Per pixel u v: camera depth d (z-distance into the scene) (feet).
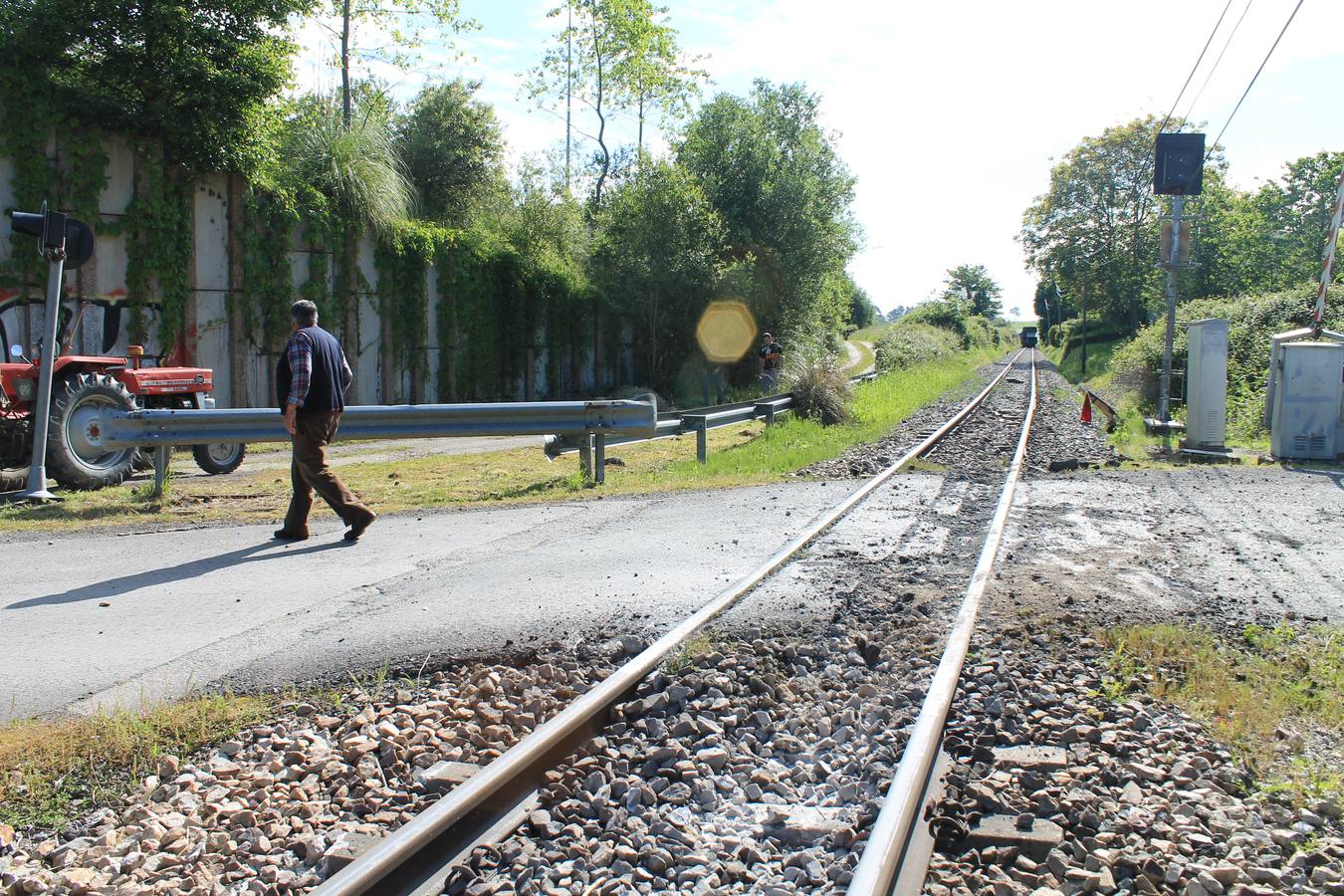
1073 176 235.40
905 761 12.66
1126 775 13.30
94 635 19.21
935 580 23.50
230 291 63.52
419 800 12.76
